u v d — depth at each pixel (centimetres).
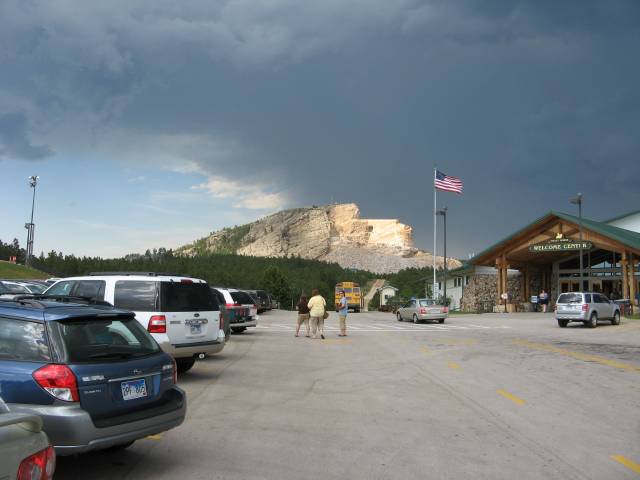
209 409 877
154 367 602
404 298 6894
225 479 557
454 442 701
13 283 2312
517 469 597
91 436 513
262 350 1744
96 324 583
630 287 4162
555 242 4538
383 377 1222
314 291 2231
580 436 735
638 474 585
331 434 735
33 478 314
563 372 1291
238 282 12144
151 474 571
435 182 5128
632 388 1083
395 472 583
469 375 1252
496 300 5544
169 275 1153
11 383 516
